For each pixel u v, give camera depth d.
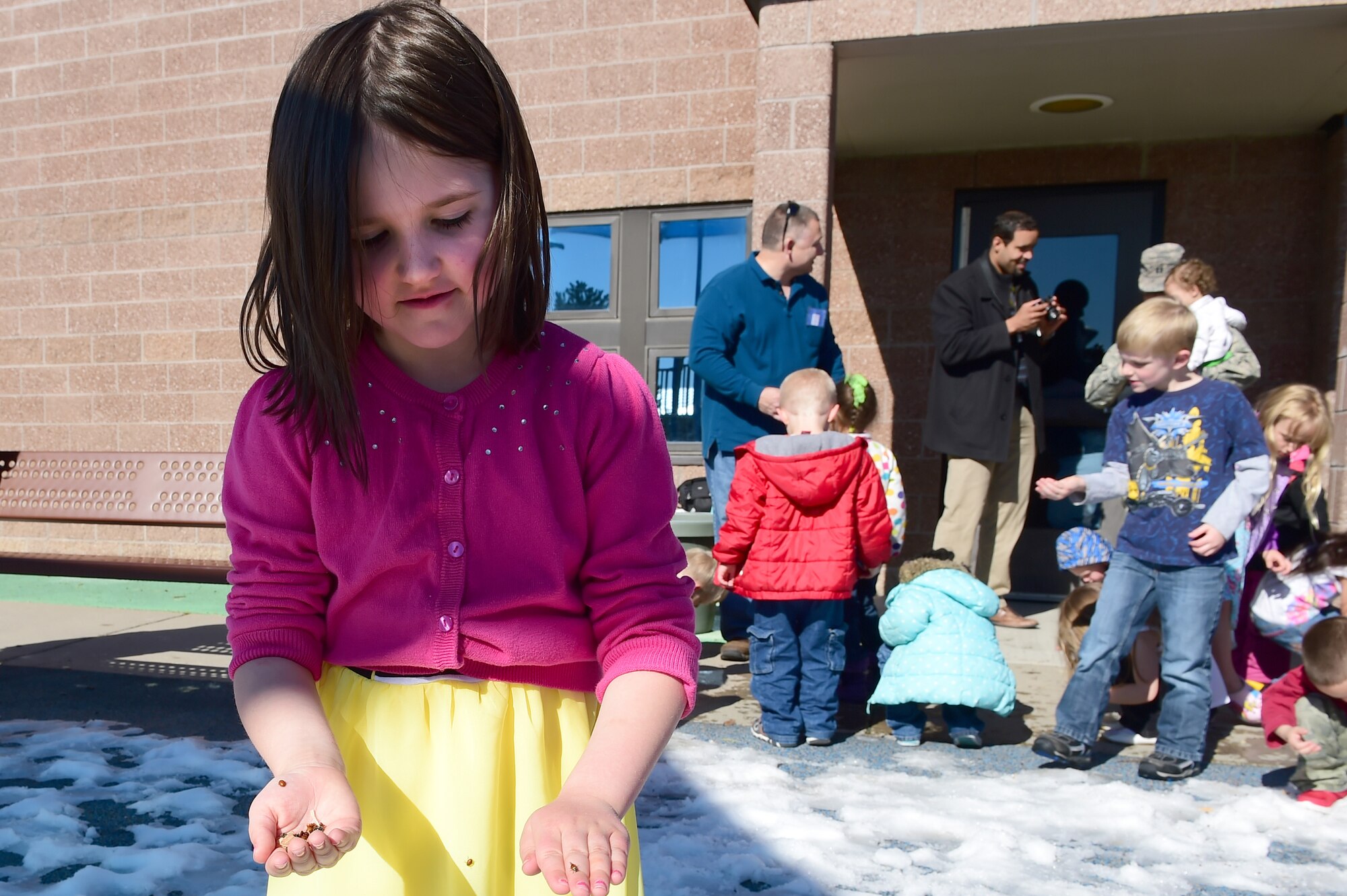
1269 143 5.64
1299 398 3.94
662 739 0.99
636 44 5.89
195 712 3.67
